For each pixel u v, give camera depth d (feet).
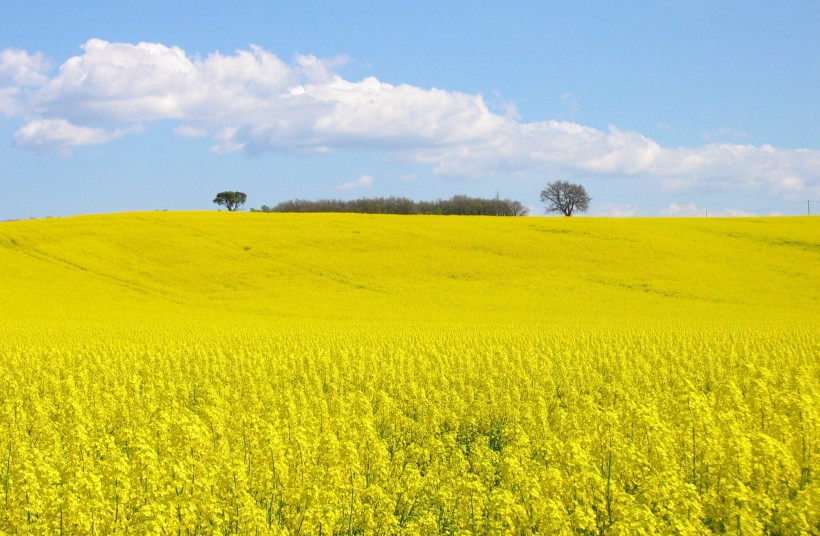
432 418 52.39
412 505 34.63
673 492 30.53
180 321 136.46
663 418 47.57
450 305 153.17
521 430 40.57
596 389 68.03
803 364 71.56
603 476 35.53
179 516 29.99
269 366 76.64
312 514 30.17
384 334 108.88
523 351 86.38
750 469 34.09
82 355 84.69
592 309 148.87
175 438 39.11
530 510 30.83
